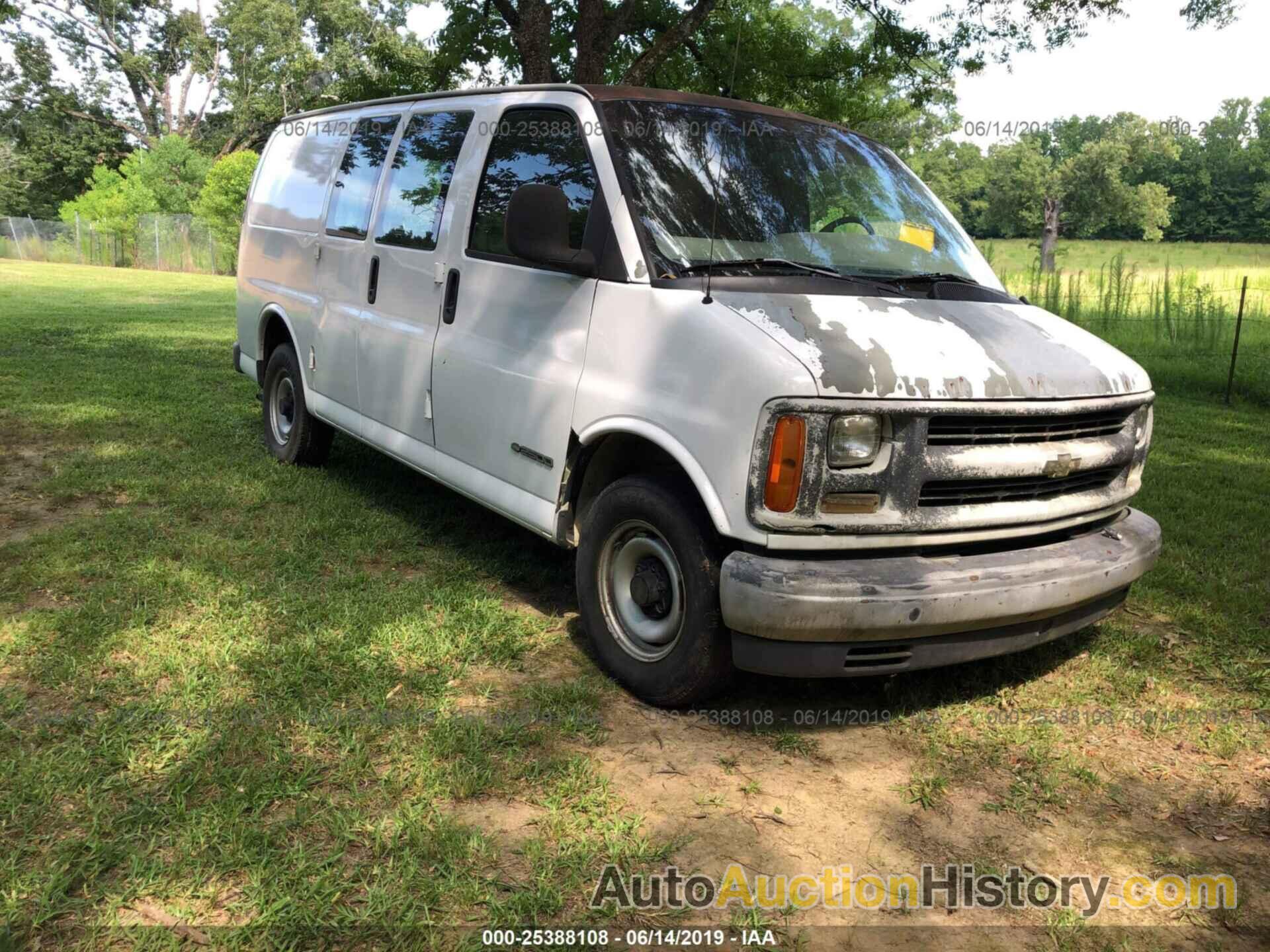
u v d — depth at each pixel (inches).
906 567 119.9
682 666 130.1
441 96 196.2
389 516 214.1
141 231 1732.3
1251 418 442.0
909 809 117.1
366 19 1985.7
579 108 155.8
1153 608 185.6
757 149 161.2
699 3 482.0
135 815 104.3
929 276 154.1
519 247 139.7
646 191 144.8
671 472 137.6
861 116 569.6
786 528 116.3
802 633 115.6
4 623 150.0
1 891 92.5
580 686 139.8
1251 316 624.1
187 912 91.8
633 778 119.6
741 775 122.0
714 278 135.6
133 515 205.9
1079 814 118.5
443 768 117.0
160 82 2293.3
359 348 207.8
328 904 93.2
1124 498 146.9
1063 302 666.2
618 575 142.9
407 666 144.3
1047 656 162.9
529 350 155.6
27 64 2176.4
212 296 938.1
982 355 128.6
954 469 121.7
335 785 113.1
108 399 334.0
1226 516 251.9
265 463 254.8
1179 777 128.0
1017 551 131.0
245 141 2223.2
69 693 130.0
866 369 118.2
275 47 2062.0
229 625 152.6
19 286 953.5
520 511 157.9
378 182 209.3
